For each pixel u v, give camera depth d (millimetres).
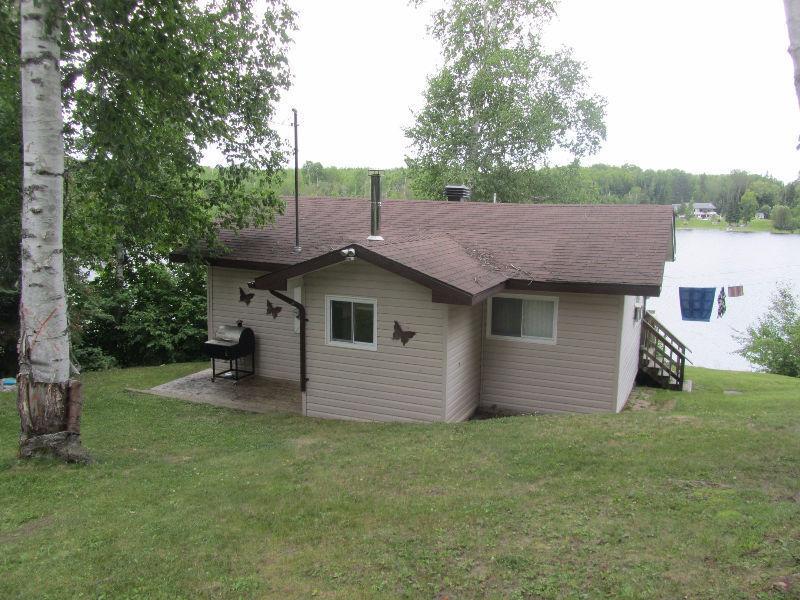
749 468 6117
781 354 20141
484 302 11352
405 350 9766
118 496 6398
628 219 12422
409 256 9531
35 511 6012
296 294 10781
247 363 13523
